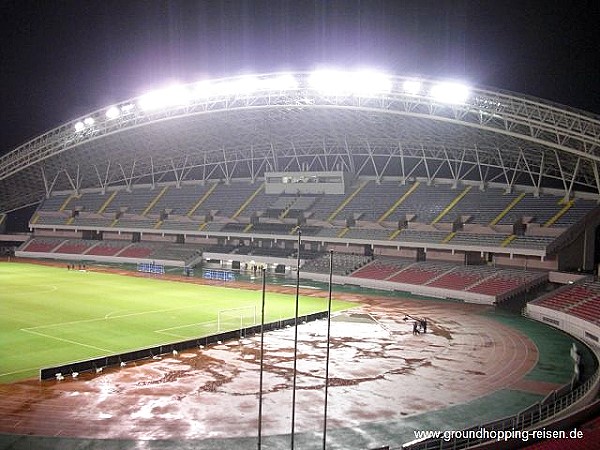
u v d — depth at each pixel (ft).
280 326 141.28
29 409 79.71
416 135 222.89
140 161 324.39
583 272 191.21
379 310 172.76
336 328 142.10
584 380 100.48
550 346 128.36
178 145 288.92
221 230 289.33
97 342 120.67
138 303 173.88
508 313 172.35
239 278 249.96
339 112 209.05
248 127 247.70
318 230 263.49
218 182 331.36
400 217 246.06
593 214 199.31
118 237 340.80
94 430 72.84
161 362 105.70
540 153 208.44
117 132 248.93
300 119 229.45
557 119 155.63
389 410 82.89
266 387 91.86
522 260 209.97
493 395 91.25
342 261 252.62
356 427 76.02
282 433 73.41
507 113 161.99
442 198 245.45
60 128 266.77
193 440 70.54
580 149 169.48
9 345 116.06
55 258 324.80
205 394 87.86
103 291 198.70
